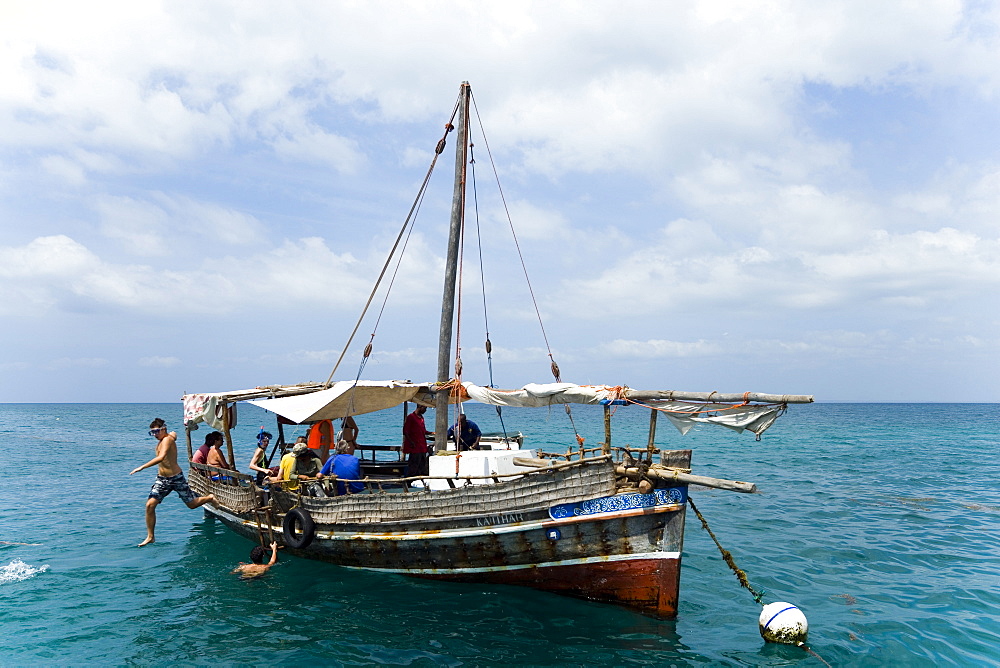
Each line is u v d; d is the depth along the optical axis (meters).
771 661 8.96
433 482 12.91
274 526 14.38
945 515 19.67
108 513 20.48
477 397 13.78
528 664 8.82
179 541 16.42
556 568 10.95
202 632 9.96
